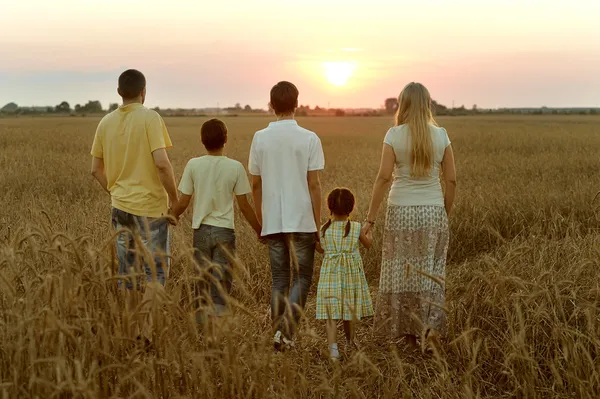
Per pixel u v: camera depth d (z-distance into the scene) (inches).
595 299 159.5
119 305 132.6
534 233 291.4
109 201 370.6
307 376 149.8
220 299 185.8
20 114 5989.2
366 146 1089.4
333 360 120.2
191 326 116.6
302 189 181.0
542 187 413.1
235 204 355.9
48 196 407.2
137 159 177.8
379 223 298.2
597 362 137.8
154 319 115.5
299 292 177.2
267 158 181.2
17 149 842.8
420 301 174.1
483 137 1251.2
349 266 175.9
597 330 148.6
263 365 120.6
